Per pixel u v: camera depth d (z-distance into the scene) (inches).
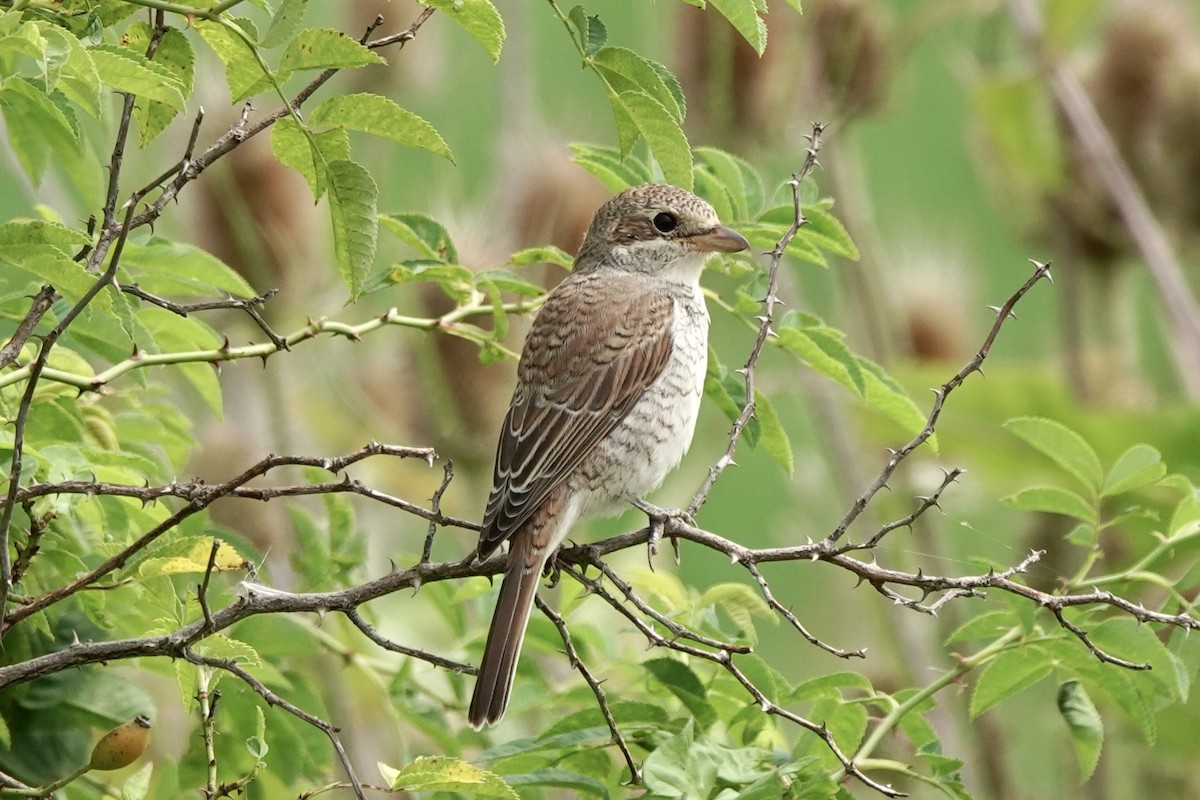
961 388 526.3
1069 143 545.0
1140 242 514.9
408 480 514.6
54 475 276.7
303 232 490.3
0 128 378.0
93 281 253.9
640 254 406.6
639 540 340.8
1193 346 508.4
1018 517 531.2
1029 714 539.5
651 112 296.0
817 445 581.3
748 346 581.0
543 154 517.7
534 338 395.2
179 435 352.2
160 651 267.7
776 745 350.6
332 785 280.4
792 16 524.1
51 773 318.7
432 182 548.7
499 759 322.3
